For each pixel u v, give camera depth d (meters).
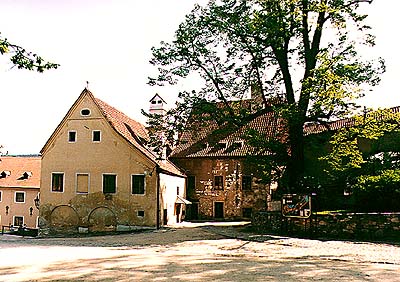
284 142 27.97
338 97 23.16
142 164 33.16
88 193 34.06
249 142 26.48
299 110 24.77
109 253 18.03
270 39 26.80
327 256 16.28
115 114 37.53
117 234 30.64
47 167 35.12
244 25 27.55
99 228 33.50
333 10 25.31
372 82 25.84
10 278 11.94
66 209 34.38
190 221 38.72
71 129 35.06
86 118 34.84
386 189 23.47
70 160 34.75
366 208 23.89
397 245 18.94
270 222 25.45
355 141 24.28
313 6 25.70
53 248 20.98
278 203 30.86
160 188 33.19
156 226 32.25
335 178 27.05
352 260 15.24
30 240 28.20
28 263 14.88
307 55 27.72
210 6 28.41
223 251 18.23
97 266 13.98
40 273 12.72
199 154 40.88
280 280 11.27
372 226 21.25
